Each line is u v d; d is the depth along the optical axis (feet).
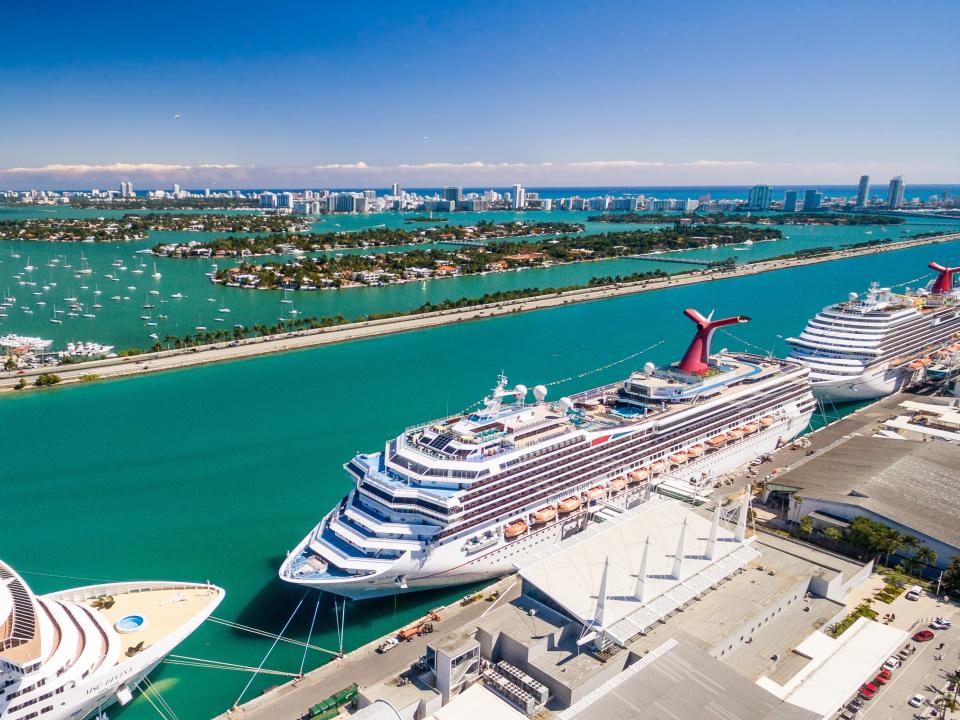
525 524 404.77
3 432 647.15
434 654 303.07
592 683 293.02
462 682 301.22
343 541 374.84
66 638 292.40
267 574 417.69
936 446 535.19
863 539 413.80
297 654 347.15
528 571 344.69
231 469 566.36
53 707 274.98
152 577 415.23
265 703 304.30
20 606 291.99
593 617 310.45
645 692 276.41
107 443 620.49
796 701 292.40
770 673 309.42
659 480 480.64
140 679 314.35
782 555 391.04
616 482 456.45
